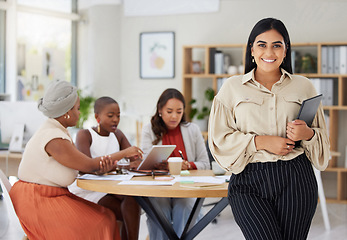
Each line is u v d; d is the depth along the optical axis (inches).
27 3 259.6
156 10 265.7
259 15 249.6
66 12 274.5
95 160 107.1
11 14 249.3
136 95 271.9
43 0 265.3
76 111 109.8
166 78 266.8
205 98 258.8
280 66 81.0
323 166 78.6
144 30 269.6
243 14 252.2
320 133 76.8
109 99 129.2
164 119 131.7
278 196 75.7
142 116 270.2
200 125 247.8
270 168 75.5
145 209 105.6
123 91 273.9
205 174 115.7
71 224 97.7
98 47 272.7
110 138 129.8
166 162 122.7
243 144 75.9
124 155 112.7
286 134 76.5
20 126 172.4
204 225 104.7
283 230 75.4
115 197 122.3
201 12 258.4
